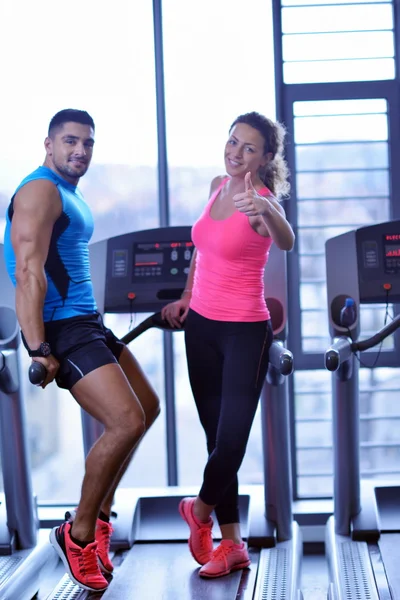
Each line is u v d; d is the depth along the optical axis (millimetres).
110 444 2414
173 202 4020
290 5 3930
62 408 4262
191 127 3969
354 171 3986
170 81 3955
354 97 3945
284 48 3947
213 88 3953
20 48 3967
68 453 4262
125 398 2420
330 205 4000
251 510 3322
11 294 3047
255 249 2590
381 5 3920
